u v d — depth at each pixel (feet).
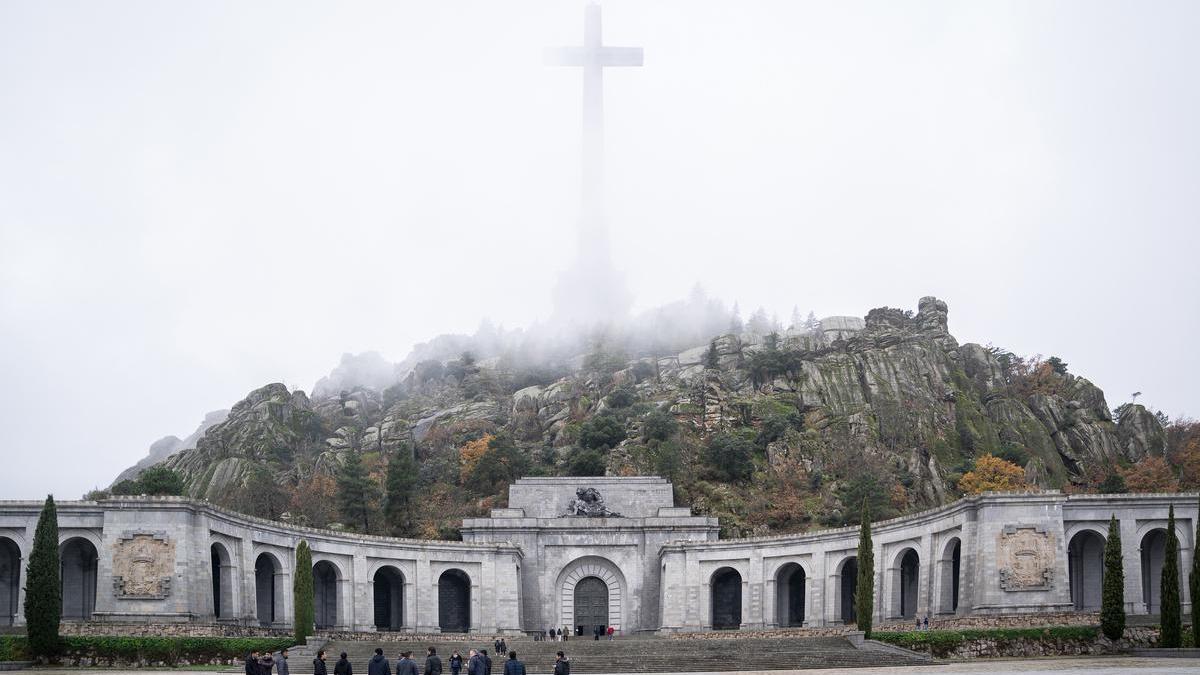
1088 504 321.73
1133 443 615.57
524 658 299.79
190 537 301.63
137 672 245.86
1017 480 540.11
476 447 587.27
